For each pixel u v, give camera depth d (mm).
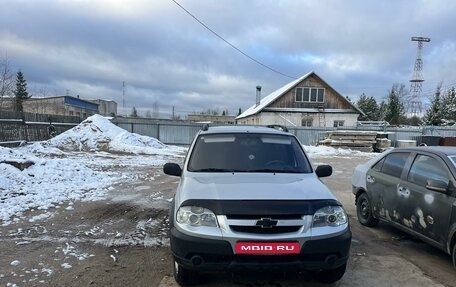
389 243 6055
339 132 28359
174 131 30531
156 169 14336
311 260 3717
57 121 25031
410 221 5609
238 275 4445
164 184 10930
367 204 6941
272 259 3646
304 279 4457
